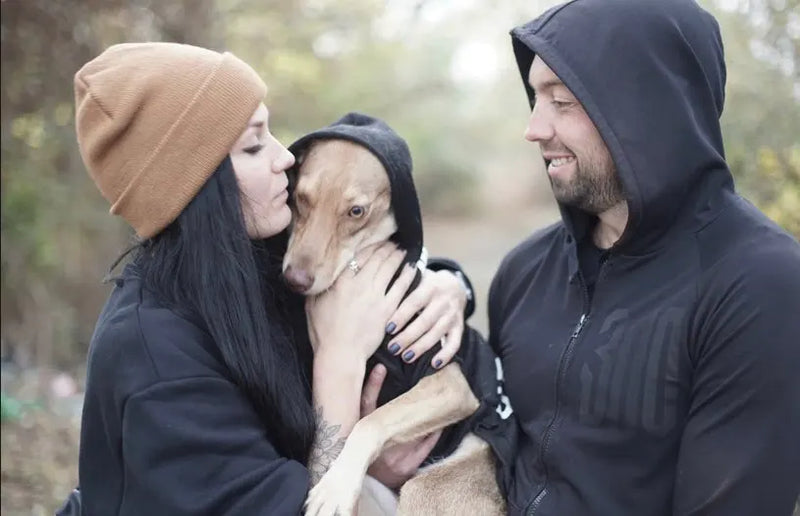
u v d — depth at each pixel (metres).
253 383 2.26
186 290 2.27
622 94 2.27
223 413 2.20
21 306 6.10
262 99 2.41
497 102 19.55
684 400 2.21
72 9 5.85
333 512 2.40
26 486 4.56
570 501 2.33
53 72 5.96
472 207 19.92
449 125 20.44
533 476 2.48
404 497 2.70
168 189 2.24
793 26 3.88
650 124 2.25
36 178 6.14
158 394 2.13
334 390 2.61
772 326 2.06
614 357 2.29
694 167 2.27
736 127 4.02
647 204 2.24
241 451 2.20
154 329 2.19
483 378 2.78
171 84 2.23
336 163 2.90
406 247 2.96
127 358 2.17
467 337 2.93
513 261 2.86
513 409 2.64
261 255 2.64
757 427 2.05
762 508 2.05
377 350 2.79
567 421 2.39
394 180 2.88
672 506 2.24
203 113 2.24
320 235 2.81
